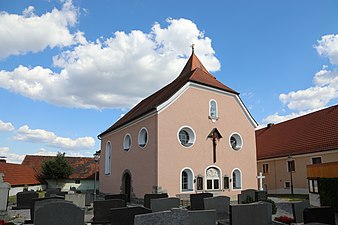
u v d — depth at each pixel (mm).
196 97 22438
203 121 22391
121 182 25297
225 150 23094
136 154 22953
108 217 12180
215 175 22172
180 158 20688
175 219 8602
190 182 20969
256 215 9961
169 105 20906
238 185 23438
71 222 9094
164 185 19734
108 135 29922
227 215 12570
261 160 33062
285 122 36188
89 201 18547
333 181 15648
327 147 25109
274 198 24703
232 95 24594
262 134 38094
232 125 24016
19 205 17547
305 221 9164
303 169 27906
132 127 24203
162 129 20328
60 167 37812
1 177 13258
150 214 8414
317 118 30672
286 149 30328
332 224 9273
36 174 38562
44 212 8867
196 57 29094
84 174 40688
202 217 9453
